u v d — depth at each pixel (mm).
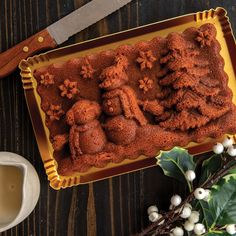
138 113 622
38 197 649
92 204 668
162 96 627
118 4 657
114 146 630
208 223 591
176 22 646
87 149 623
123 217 666
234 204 591
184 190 661
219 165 618
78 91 637
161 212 632
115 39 649
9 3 677
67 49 652
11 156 613
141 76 631
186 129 626
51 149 649
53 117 639
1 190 612
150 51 630
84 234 667
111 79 615
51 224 669
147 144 630
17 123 673
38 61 656
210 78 628
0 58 655
